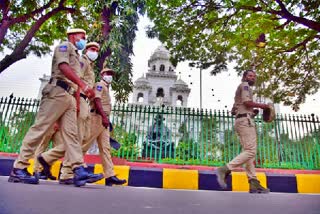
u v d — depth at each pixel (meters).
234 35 9.83
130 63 7.34
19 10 9.53
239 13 9.40
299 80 11.30
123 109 6.48
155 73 54.78
